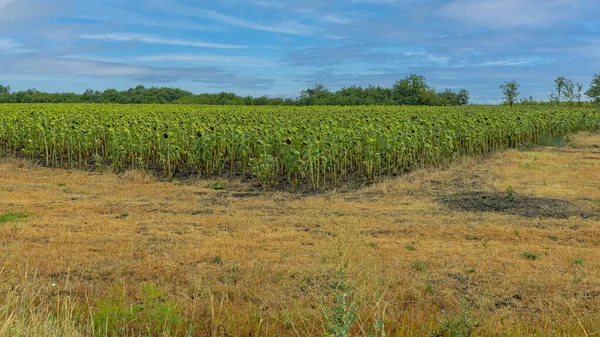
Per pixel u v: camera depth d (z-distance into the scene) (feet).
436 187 42.80
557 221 32.14
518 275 22.48
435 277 22.35
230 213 35.27
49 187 44.34
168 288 21.17
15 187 43.80
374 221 32.50
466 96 218.79
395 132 52.85
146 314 17.74
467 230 30.25
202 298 20.21
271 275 22.50
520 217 33.22
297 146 48.11
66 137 58.85
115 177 49.60
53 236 28.68
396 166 51.31
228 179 48.32
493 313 18.92
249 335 17.25
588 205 35.86
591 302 19.74
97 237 28.66
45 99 241.14
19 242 27.37
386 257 24.91
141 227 30.96
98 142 61.26
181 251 26.05
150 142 55.93
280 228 30.89
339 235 28.53
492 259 24.73
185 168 52.95
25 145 63.36
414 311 18.90
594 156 58.23
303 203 38.50
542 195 39.19
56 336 15.97
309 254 25.50
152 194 41.93
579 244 27.58
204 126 59.62
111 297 19.07
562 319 18.22
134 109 124.88
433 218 33.32
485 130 62.69
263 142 47.85
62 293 20.56
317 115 90.38
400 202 38.17
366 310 18.25
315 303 19.39
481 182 44.09
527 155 58.49
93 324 16.53
